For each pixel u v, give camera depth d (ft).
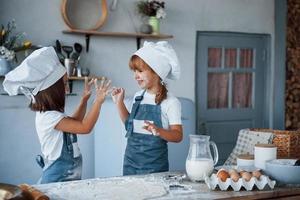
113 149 12.15
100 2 12.82
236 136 15.93
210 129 15.40
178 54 14.35
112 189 5.91
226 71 15.61
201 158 6.51
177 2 14.21
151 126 7.30
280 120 16.34
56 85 7.62
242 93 16.05
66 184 6.19
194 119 13.46
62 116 7.60
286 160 6.66
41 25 12.12
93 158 12.39
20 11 11.85
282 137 8.53
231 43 15.61
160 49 8.06
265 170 6.50
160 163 8.05
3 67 10.96
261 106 16.37
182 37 14.39
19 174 12.07
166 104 8.09
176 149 12.66
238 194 5.79
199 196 5.63
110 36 13.15
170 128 7.97
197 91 15.06
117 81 13.30
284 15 16.11
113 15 13.14
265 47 16.28
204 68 15.14
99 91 7.83
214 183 5.97
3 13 11.64
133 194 5.65
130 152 8.19
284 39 16.21
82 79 12.35
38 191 5.25
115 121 12.14
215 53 15.38
